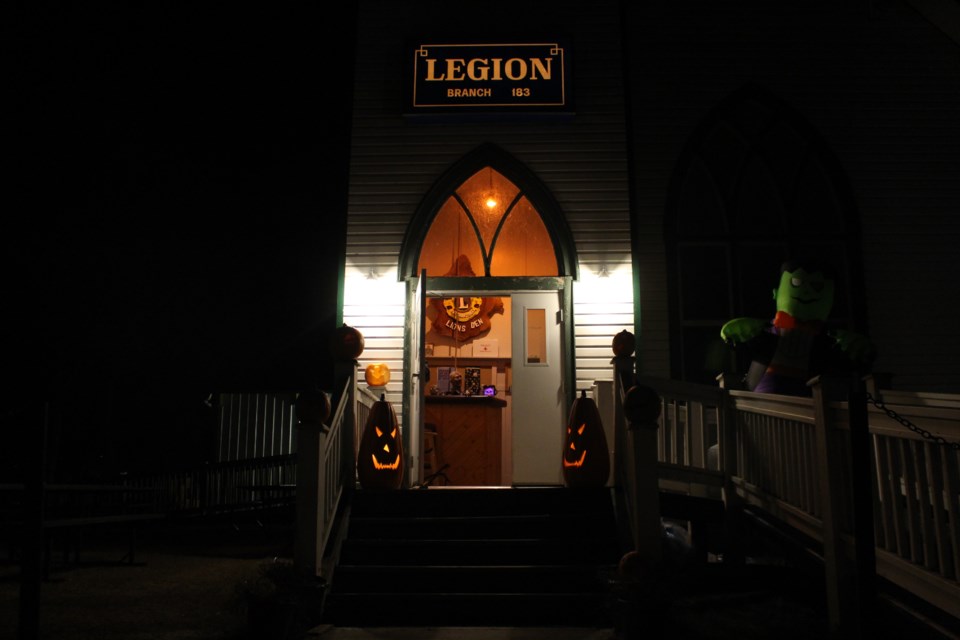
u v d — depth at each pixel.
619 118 10.70
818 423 5.58
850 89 10.73
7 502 7.89
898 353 10.12
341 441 7.66
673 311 10.24
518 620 6.23
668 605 5.41
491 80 10.60
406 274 10.35
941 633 4.79
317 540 6.12
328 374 10.90
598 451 7.82
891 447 4.93
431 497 7.62
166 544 9.79
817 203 10.56
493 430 10.96
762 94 10.69
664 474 7.51
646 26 10.95
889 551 4.91
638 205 10.50
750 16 10.93
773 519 7.21
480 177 10.74
